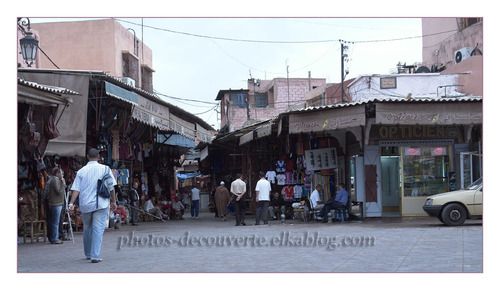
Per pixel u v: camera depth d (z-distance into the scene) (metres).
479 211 13.52
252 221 20.45
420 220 16.02
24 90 11.15
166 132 25.61
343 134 18.28
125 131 18.33
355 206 18.19
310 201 18.08
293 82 42.22
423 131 16.92
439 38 30.41
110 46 24.67
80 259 8.81
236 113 40.62
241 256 8.90
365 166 16.84
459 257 8.02
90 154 8.62
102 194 8.43
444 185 17.06
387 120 15.02
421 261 7.77
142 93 16.78
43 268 7.82
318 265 7.73
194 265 7.96
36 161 12.11
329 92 32.38
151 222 21.73
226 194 21.81
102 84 15.03
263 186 17.28
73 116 14.43
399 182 17.41
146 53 29.72
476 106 15.15
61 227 12.20
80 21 24.86
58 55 24.77
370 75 25.53
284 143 22.20
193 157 37.41
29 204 12.55
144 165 25.11
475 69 24.67
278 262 8.12
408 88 25.28
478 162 16.47
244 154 27.05
